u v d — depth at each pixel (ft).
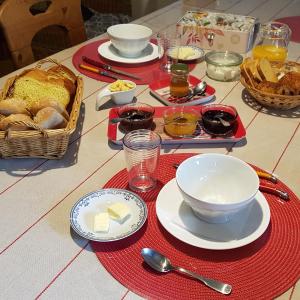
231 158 2.34
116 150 3.04
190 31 4.71
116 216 2.30
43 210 2.47
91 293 1.94
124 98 3.63
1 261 2.13
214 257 2.11
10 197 2.59
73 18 5.45
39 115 2.81
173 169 2.79
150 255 2.10
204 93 3.78
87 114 3.52
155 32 5.28
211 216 2.18
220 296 1.90
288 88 3.37
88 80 4.11
